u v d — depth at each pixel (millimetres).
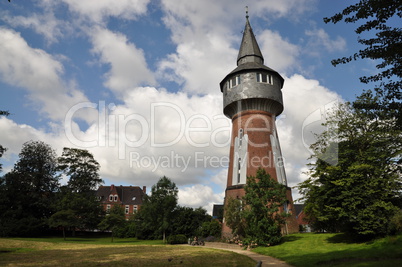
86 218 50875
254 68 37438
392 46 10086
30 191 53000
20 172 53625
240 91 37312
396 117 11516
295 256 19797
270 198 28938
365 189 22547
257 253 24234
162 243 40312
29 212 50906
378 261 14680
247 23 43844
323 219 24516
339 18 10656
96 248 27344
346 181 22844
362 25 10555
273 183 29250
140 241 45531
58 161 57188
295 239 28844
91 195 55750
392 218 21406
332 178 23844
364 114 22500
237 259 18562
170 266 15047
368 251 18516
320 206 25734
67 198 50156
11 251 23906
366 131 24609
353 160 24297
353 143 24859
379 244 20312
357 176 22344
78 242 40188
